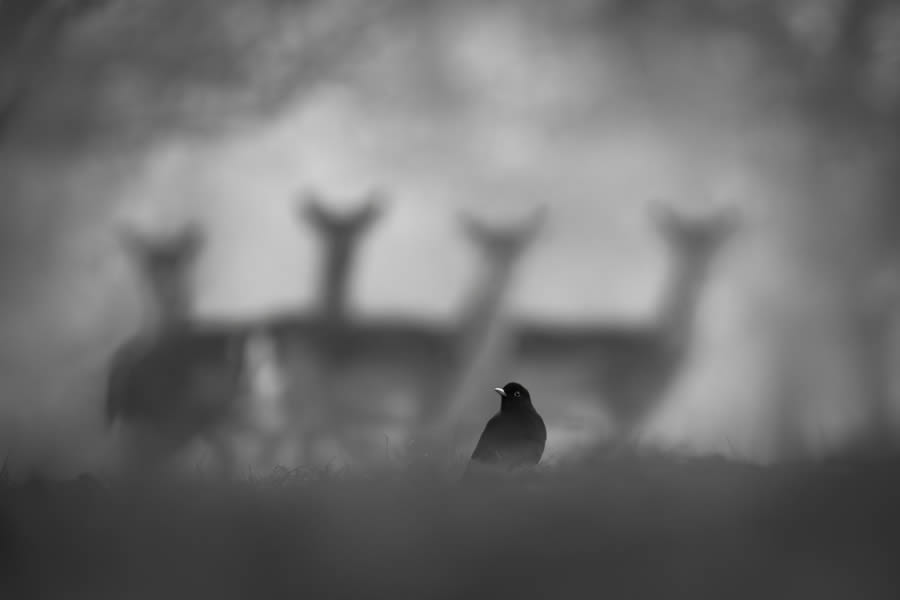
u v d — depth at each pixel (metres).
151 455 40.22
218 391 40.81
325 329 42.75
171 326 41.88
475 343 43.06
